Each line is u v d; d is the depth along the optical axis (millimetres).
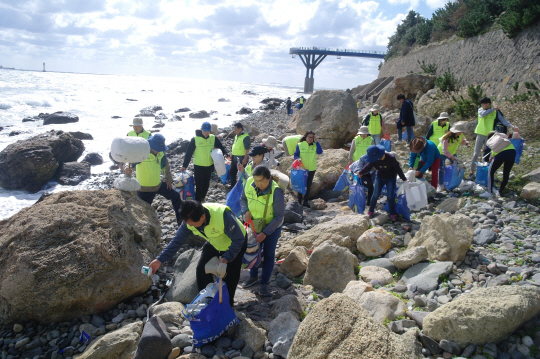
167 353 3352
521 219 6105
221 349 3453
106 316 4199
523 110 12070
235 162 9102
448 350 3084
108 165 14297
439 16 32312
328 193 8922
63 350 3656
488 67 19031
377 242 5316
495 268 4457
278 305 4023
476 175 7809
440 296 3988
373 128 10562
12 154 11250
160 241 5438
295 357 2904
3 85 53656
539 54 15422
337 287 4578
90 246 4133
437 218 5086
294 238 5996
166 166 6426
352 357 2627
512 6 17719
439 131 8500
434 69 25656
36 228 4184
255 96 73062
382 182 6656
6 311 4012
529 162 8898
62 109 31375
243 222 4492
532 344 3023
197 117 30734
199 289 3891
